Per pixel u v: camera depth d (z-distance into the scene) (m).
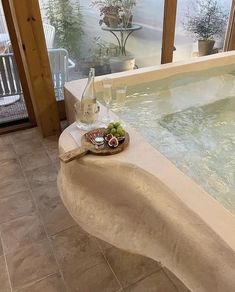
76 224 1.56
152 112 1.94
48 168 2.03
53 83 2.39
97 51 2.63
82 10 2.36
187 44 3.02
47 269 1.33
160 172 1.21
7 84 2.65
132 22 2.62
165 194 1.18
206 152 1.57
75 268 1.33
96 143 1.33
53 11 2.24
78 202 1.47
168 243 1.20
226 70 2.62
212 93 2.23
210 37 3.11
